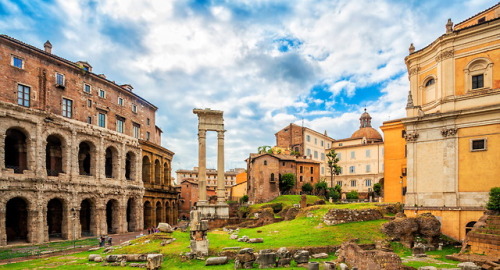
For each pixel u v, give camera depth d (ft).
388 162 187.11
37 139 161.68
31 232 153.99
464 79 138.82
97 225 188.75
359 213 135.13
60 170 191.62
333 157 345.51
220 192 177.27
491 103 130.82
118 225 205.36
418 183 146.20
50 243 153.69
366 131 408.26
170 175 287.69
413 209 144.36
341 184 367.45
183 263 91.25
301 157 367.45
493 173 127.85
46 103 169.58
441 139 141.59
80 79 190.49
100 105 203.21
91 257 103.65
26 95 161.68
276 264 85.40
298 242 104.99
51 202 190.39
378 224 127.75
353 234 114.93
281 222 160.66
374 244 108.37
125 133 224.33
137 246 113.29
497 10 146.82
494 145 128.47
